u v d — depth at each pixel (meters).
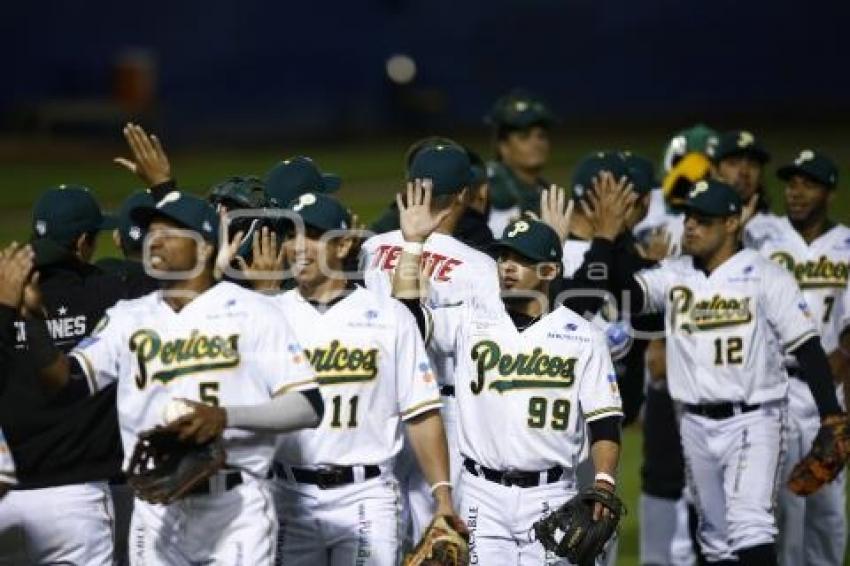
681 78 181.38
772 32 177.75
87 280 27.61
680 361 32.66
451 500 25.44
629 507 43.56
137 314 23.75
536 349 27.06
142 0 186.00
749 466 31.83
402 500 28.53
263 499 24.05
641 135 137.38
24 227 85.06
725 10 181.25
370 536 26.17
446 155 29.55
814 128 136.88
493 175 43.72
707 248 32.19
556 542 26.20
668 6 183.50
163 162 29.47
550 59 186.25
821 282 36.19
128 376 23.61
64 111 146.50
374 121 161.75
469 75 186.50
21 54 177.62
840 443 30.67
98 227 28.20
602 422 26.80
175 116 170.75
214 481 23.64
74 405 26.41
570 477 27.47
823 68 175.25
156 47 186.00
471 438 27.48
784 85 176.25
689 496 34.72
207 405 22.58
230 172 113.31
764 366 32.00
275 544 24.31
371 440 26.28
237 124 166.38
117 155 130.50
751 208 37.72
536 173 44.16
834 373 36.34
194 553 23.81
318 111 176.00
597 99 182.00
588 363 26.97
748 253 32.50
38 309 24.97
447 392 29.66
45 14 179.88
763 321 32.00
